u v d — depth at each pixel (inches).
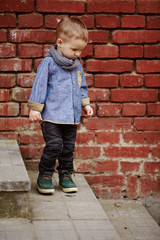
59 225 94.6
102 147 145.1
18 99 140.3
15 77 139.8
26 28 138.5
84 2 139.2
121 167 146.3
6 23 137.0
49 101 112.0
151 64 143.8
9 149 128.1
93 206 108.8
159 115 145.8
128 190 147.5
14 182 96.3
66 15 139.3
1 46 137.6
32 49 139.2
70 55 111.0
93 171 145.6
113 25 140.8
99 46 141.5
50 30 139.3
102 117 144.3
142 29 142.3
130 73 143.8
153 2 141.0
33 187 123.0
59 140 113.4
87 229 93.0
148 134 146.1
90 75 142.6
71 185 119.1
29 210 103.1
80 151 144.3
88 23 140.0
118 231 123.4
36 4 137.6
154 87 144.9
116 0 139.9
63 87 111.9
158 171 147.6
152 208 148.8
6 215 97.3
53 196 115.3
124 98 144.2
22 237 86.3
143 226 127.6
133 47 142.5
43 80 109.8
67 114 112.1
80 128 144.0
